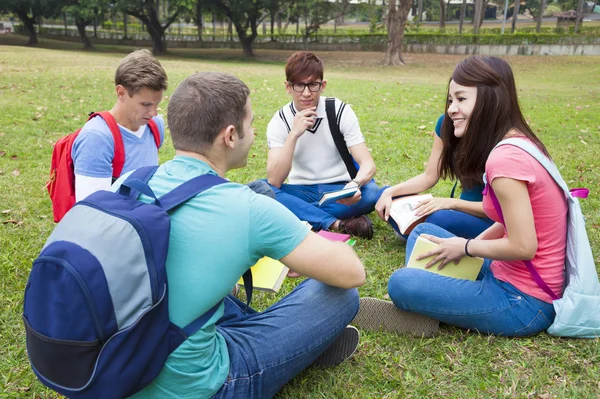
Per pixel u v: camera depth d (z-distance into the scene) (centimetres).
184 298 164
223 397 181
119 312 148
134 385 156
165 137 703
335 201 371
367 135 746
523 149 223
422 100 1166
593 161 611
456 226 317
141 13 3619
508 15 7006
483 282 249
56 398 224
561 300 239
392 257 354
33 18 3919
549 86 1836
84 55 2667
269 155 389
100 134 272
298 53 369
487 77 243
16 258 349
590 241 371
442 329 264
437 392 222
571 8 6034
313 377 230
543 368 231
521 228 222
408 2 2998
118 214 154
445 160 314
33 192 479
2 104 911
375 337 261
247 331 195
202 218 165
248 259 171
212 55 3762
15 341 263
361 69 2817
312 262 177
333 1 4181
